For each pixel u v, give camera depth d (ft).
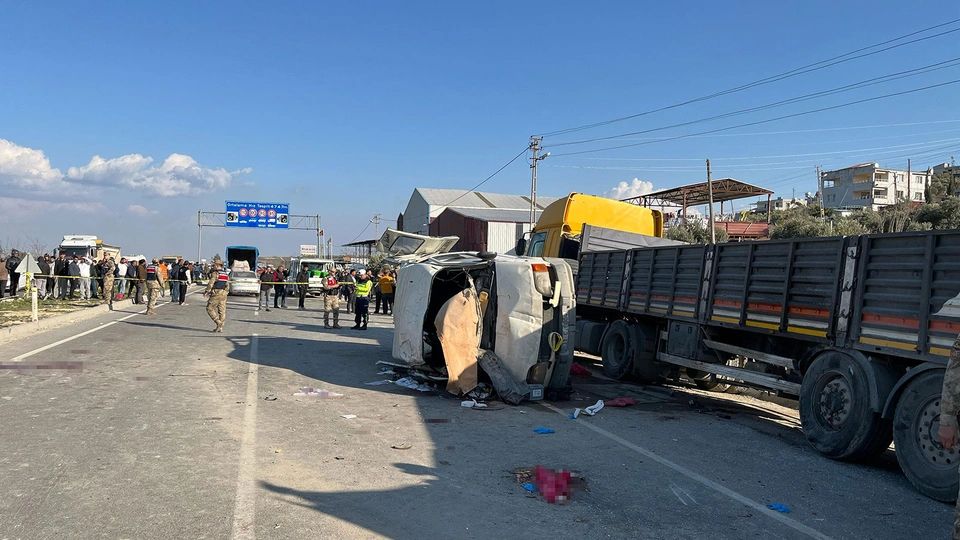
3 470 17.16
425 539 13.79
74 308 69.82
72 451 19.01
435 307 33.63
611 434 23.73
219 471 17.66
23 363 34.86
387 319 76.89
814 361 22.58
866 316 20.61
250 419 23.77
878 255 20.39
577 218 47.09
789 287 24.04
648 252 34.17
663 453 21.38
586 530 14.61
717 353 29.60
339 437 21.81
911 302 19.03
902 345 19.21
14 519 13.96
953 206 118.83
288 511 14.97
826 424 21.86
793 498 17.40
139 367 34.58
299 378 33.09
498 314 29.91
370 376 34.47
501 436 22.82
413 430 23.25
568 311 30.22
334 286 63.16
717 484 18.31
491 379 28.89
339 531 13.97
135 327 56.08
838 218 144.36
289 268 155.22
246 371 34.60
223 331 55.62
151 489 16.05
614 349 37.60
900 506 17.15
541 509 15.83
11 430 21.15
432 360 32.60
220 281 55.42
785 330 24.17
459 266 31.83
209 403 26.25
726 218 225.76
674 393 34.24
